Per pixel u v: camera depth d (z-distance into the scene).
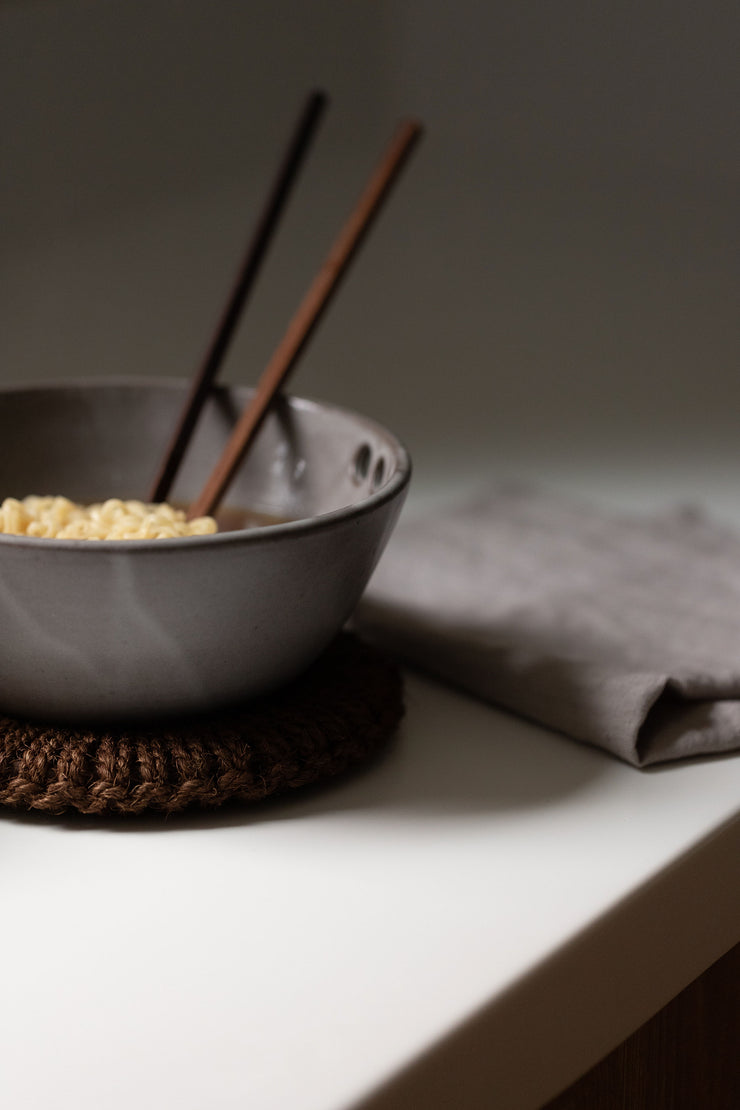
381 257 1.59
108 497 0.69
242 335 1.24
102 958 0.56
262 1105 0.52
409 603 0.73
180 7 1.81
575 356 1.25
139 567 0.57
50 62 1.57
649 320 1.36
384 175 0.67
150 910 0.57
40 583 0.57
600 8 2.12
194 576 0.57
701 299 1.42
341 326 1.32
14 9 1.50
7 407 0.68
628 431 1.04
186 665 0.59
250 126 2.05
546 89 2.23
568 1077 0.57
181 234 1.60
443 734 0.66
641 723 0.64
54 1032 0.53
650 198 1.89
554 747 0.65
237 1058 0.53
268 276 1.45
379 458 0.65
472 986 0.55
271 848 0.60
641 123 2.12
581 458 0.99
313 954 0.56
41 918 0.57
